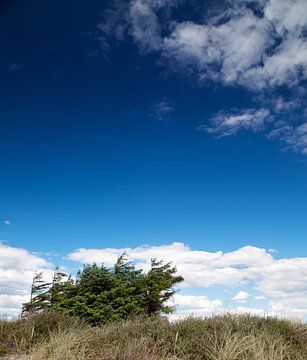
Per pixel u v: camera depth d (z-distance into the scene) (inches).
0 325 373.1
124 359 297.3
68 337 333.7
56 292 886.4
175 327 365.4
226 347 313.6
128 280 846.5
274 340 325.7
